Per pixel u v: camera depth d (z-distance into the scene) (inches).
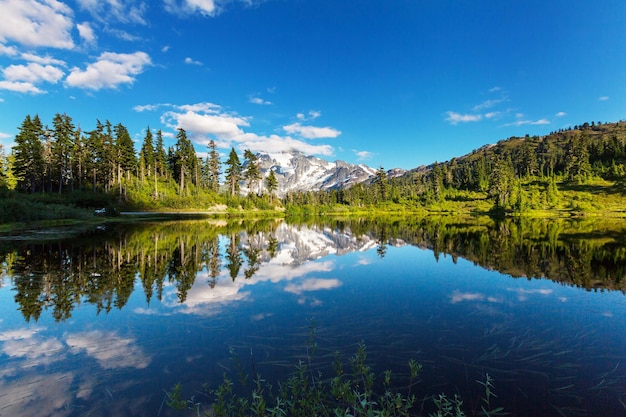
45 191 2330.2
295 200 4923.7
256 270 657.0
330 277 595.5
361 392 222.8
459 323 360.2
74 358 276.7
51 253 802.8
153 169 3245.6
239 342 307.6
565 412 203.6
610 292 491.8
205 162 3735.2
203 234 1339.8
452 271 647.1
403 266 706.2
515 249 927.0
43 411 205.5
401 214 3831.2
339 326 350.0
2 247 876.0
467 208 3757.4
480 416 198.8
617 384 236.5
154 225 1721.2
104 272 611.5
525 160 4717.0
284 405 197.9
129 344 303.7
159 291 488.7
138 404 213.2
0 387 232.5
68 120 2495.1
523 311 403.2
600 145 4589.1
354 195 4881.9
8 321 361.7
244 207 3484.3
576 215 2677.2
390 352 285.9
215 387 232.4
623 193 3176.7
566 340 315.0
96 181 2773.1
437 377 244.1
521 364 265.4
